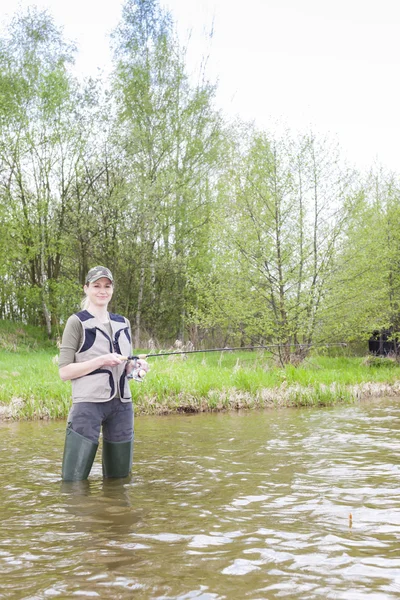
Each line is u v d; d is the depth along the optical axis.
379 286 18.48
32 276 26.77
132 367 5.06
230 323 18.38
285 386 12.19
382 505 4.05
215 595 2.56
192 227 25.72
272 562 2.96
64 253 26.05
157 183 24.23
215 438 7.27
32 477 5.17
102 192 25.47
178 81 26.53
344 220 16.81
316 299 16.70
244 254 16.80
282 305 16.78
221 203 18.09
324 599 2.51
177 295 26.47
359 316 17.70
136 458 6.01
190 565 2.93
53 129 24.83
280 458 5.88
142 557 3.06
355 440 6.95
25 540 3.38
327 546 3.20
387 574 2.79
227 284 17.38
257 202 17.00
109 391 4.98
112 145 25.27
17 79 24.52
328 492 4.45
